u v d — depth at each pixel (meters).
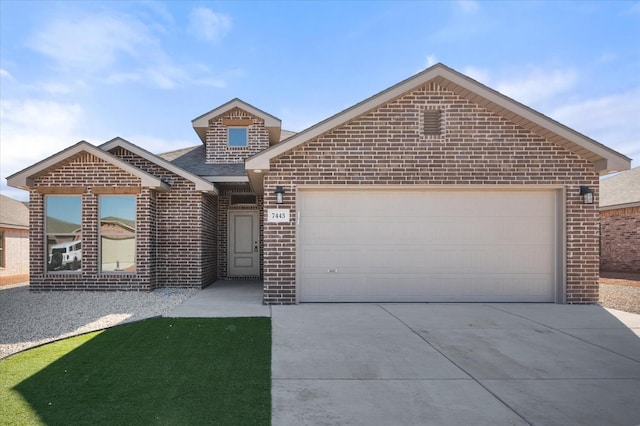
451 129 9.02
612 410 3.82
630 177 19.84
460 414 3.71
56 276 10.62
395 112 9.02
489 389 4.30
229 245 14.06
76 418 3.53
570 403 3.96
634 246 16.41
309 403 3.91
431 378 4.59
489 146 9.05
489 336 6.32
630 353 5.54
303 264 9.08
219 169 13.22
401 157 8.99
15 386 4.24
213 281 13.31
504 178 9.02
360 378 4.57
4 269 17.56
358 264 9.13
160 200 11.48
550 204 9.28
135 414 3.62
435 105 9.02
